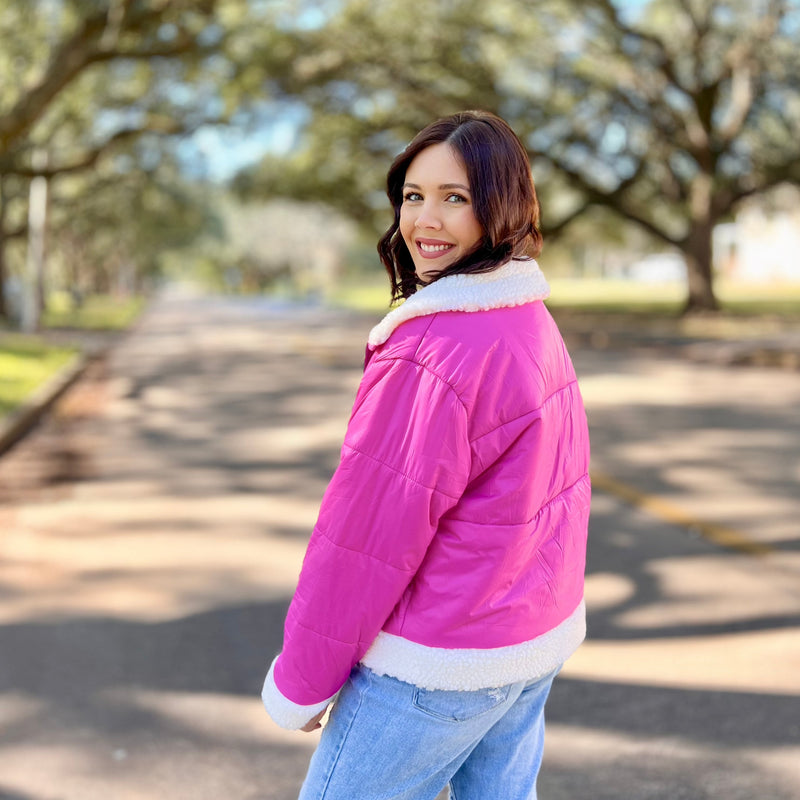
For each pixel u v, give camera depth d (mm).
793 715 3326
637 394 12352
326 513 1507
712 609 4430
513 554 1510
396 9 25750
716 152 28656
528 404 1495
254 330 29219
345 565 1493
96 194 40906
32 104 16219
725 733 3211
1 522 6133
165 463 8102
